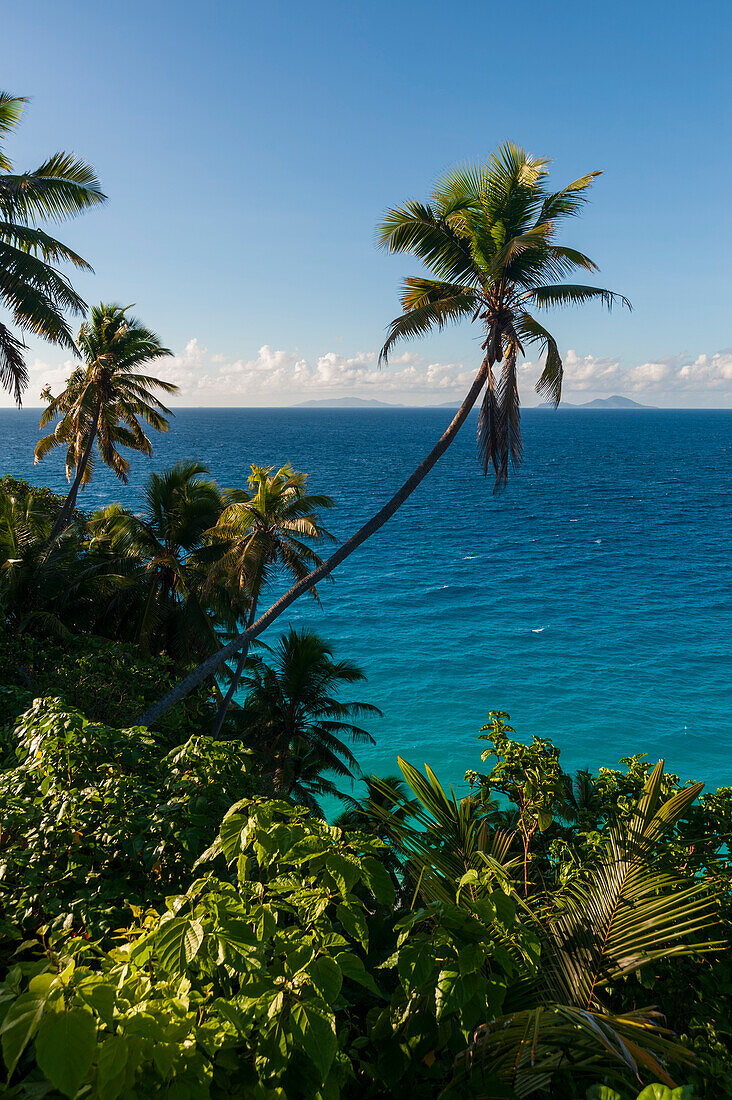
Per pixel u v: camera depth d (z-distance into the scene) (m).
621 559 88.62
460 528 110.00
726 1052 4.30
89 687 13.43
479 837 5.16
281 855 3.20
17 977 2.41
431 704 46.25
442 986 2.75
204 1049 2.39
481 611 67.00
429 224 14.84
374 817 4.70
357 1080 3.45
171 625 24.30
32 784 5.06
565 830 6.72
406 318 14.63
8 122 15.75
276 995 2.52
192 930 2.59
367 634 60.31
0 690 9.07
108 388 25.28
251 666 25.11
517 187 14.19
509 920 2.95
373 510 124.75
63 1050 1.99
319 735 24.36
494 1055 3.21
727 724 43.69
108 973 2.58
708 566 84.56
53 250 15.94
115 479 146.50
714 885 4.67
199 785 5.14
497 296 14.91
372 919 4.41
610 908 4.05
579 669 52.41
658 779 4.27
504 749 6.24
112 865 4.99
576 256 14.09
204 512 25.23
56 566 19.89
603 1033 2.91
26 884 4.21
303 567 23.56
